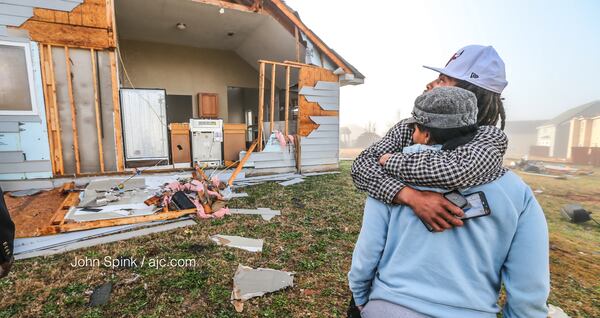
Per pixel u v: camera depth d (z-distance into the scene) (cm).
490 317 85
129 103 656
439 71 111
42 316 220
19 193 538
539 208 85
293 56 995
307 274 289
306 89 852
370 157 111
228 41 1136
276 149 828
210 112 1156
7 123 555
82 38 591
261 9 821
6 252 123
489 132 91
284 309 233
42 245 341
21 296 245
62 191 537
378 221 97
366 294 108
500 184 83
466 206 81
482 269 84
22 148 568
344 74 901
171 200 471
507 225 82
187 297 246
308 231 406
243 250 340
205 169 719
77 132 610
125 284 264
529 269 82
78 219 401
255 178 771
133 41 1117
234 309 232
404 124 123
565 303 254
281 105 1213
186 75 1195
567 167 1206
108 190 536
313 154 879
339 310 233
